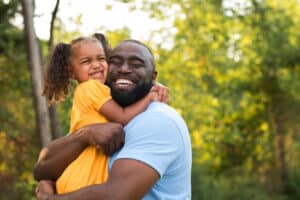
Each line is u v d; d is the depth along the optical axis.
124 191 3.28
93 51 4.08
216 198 15.50
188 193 3.62
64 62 4.12
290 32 16.94
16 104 11.84
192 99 13.45
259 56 16.05
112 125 3.45
